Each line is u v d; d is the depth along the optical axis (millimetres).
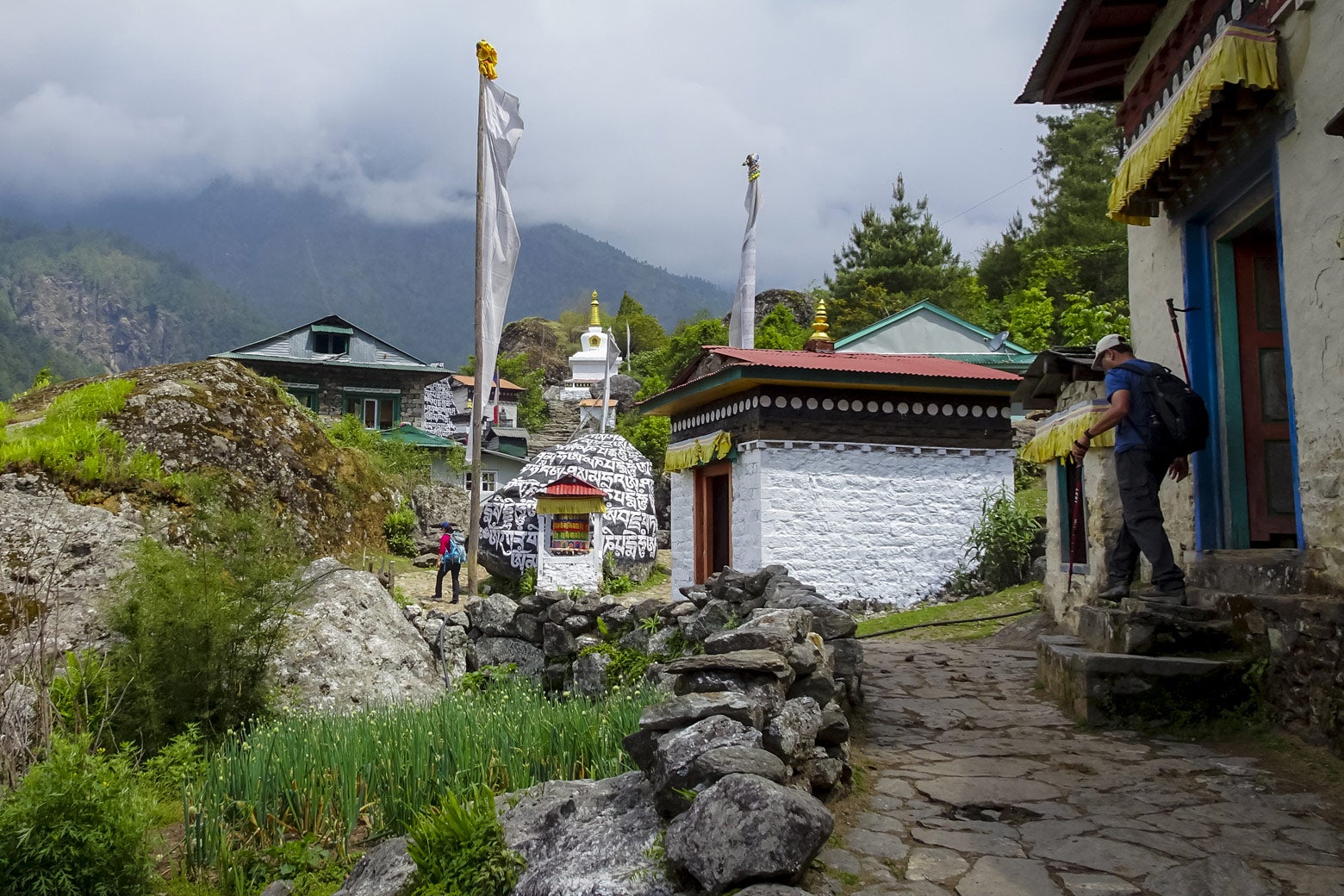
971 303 44406
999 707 7184
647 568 25984
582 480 24344
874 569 15656
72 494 12453
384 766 6352
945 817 4809
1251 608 6469
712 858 3523
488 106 19219
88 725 7234
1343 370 5965
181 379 17234
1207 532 7953
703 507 17781
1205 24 7664
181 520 12609
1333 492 6055
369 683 9844
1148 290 9164
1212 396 8117
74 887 5129
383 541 23953
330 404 44875
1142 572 9219
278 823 6160
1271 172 7125
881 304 46812
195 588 8023
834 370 15234
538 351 82938
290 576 8680
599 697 10555
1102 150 43688
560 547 23297
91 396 15609
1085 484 10219
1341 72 6055
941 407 16312
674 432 19266
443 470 42031
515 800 4730
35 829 5148
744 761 3916
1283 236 6676
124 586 8242
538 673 11766
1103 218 40844
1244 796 5008
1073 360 10125
